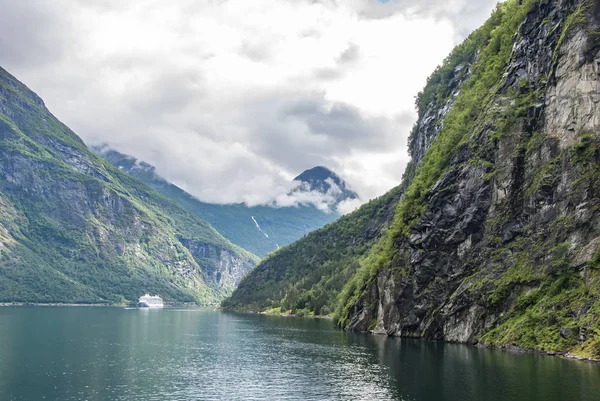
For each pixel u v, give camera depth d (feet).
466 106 516.32
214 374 292.81
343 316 637.71
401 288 467.93
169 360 346.13
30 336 493.36
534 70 416.46
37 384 262.88
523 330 329.31
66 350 390.21
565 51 374.02
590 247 317.01
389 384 251.19
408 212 495.82
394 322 488.44
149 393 245.45
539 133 387.14
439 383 244.83
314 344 439.22
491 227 396.98
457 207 430.20
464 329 391.04
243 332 584.81
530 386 222.28
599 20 362.12
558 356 295.07
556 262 333.01
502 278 368.48
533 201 368.07
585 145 346.33
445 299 418.10
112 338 493.77
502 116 421.59
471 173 427.33
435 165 485.15
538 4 438.40
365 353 363.15
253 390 250.57
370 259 647.97
